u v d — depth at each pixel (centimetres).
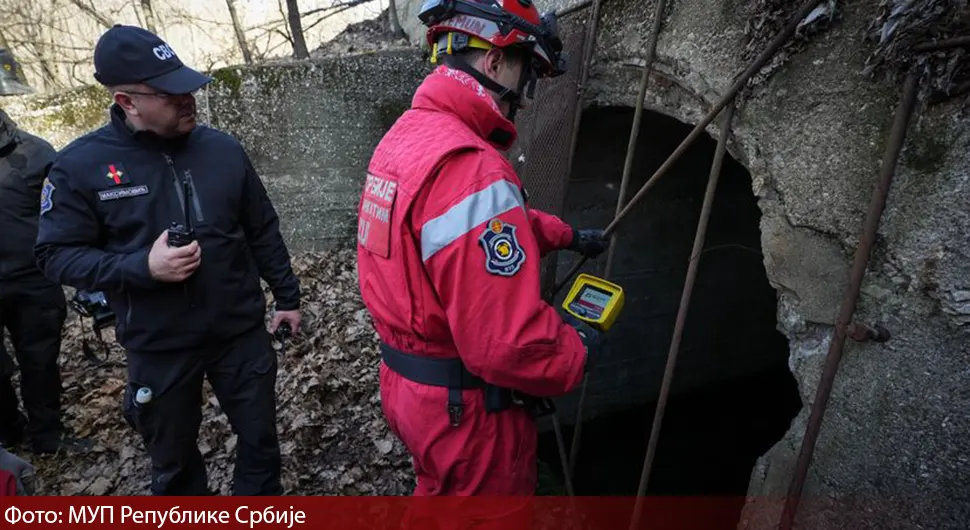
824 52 129
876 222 117
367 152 457
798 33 133
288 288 210
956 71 102
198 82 161
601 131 292
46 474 259
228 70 414
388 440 290
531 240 113
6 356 252
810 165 136
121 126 164
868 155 122
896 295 119
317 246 468
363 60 435
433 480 140
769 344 488
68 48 732
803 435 146
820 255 138
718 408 479
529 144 270
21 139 235
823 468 138
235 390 192
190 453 195
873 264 123
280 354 345
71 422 293
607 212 352
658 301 412
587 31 229
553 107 249
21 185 232
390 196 118
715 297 439
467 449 127
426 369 127
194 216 171
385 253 121
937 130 108
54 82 746
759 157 152
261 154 436
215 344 183
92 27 769
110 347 359
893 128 113
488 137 130
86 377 333
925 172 110
